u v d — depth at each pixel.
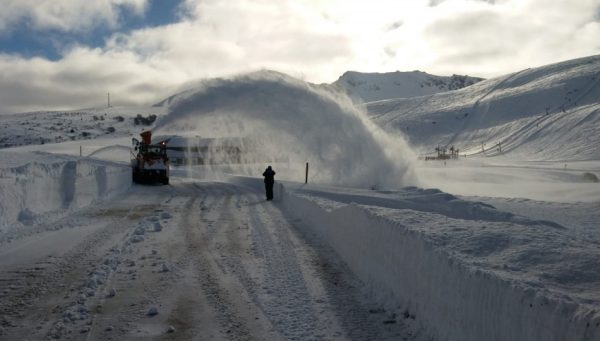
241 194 25.11
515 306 3.72
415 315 5.72
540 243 5.33
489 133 175.75
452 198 19.88
